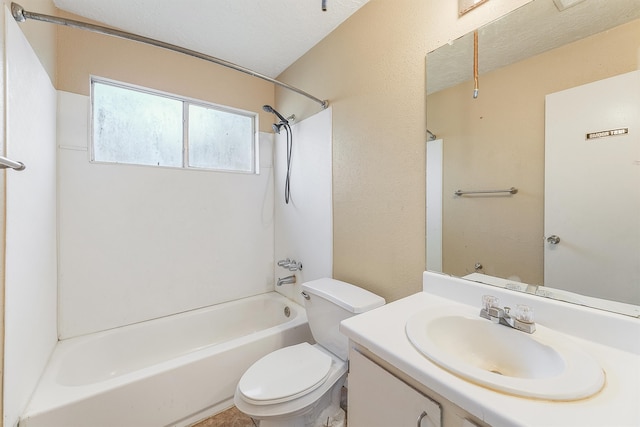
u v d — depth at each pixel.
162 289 1.99
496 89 1.03
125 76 1.82
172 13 1.63
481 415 0.56
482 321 0.92
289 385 1.19
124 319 1.84
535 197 0.94
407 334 0.82
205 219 2.17
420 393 0.71
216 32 1.81
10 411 0.97
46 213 1.38
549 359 0.75
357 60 1.60
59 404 1.14
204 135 2.24
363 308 1.29
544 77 0.92
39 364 1.28
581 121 0.84
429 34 1.24
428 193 1.25
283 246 2.39
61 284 1.63
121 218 1.82
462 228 1.14
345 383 1.46
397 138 1.38
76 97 1.65
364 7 1.55
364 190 1.57
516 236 0.99
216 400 1.52
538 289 0.93
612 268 0.79
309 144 2.02
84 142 1.68
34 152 1.21
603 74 0.80
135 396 1.29
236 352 1.58
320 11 1.60
